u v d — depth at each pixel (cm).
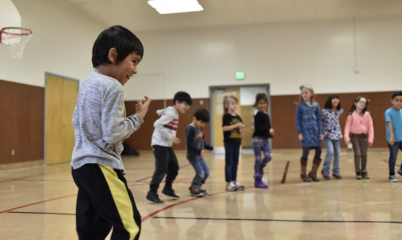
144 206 296
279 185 400
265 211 268
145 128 1052
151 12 893
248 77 1002
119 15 915
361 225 222
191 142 336
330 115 444
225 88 1030
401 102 399
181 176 507
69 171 612
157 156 310
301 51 977
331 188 369
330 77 962
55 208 295
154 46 1053
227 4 840
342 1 832
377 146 938
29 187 421
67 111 830
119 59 120
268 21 979
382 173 482
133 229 115
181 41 1039
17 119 675
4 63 645
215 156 917
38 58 731
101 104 114
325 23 966
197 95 1027
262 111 397
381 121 938
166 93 1043
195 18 944
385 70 939
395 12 912
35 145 722
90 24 924
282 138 982
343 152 927
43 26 745
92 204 118
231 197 331
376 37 944
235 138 374
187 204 302
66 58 823
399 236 197
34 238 209
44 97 749
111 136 112
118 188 117
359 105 433
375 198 309
